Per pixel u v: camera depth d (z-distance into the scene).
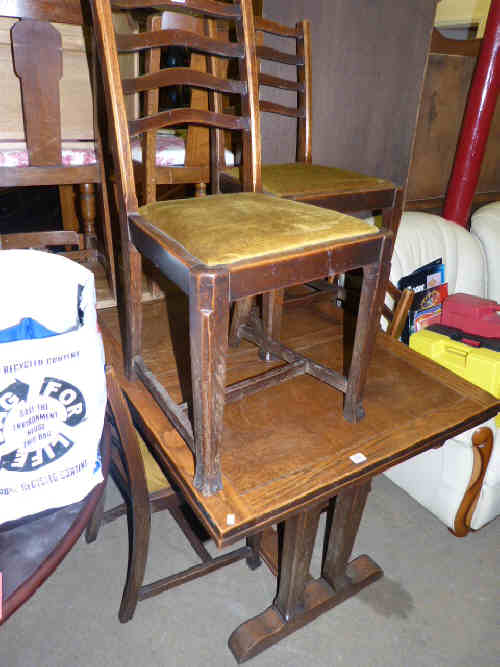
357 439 1.13
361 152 2.05
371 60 1.90
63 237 1.86
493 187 2.66
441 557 1.57
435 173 2.34
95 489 0.75
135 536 1.16
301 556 1.17
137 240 1.03
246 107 1.22
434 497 1.64
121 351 1.42
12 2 1.18
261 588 1.45
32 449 0.66
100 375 0.71
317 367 1.23
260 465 1.04
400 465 1.74
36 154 1.39
